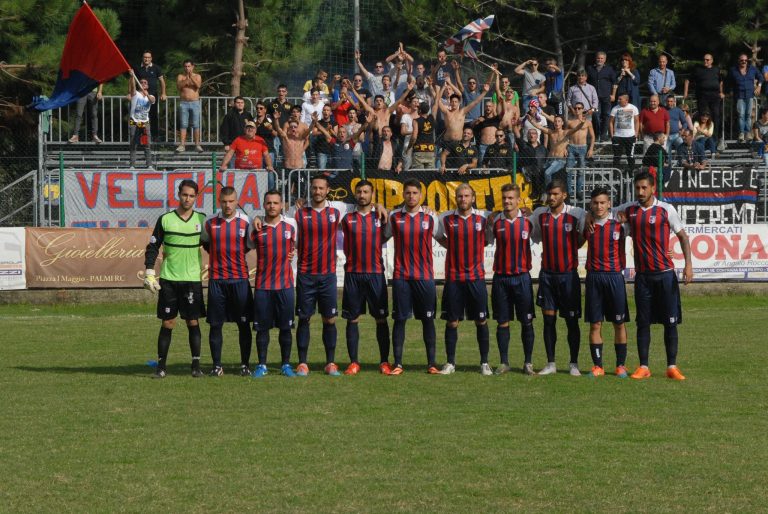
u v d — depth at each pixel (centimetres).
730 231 2283
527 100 2681
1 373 1349
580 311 1316
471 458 909
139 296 2189
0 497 804
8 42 2788
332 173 2284
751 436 986
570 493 812
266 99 2897
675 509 776
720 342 1620
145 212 2255
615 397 1173
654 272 1295
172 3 3219
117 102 2947
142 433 1001
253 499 798
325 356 1519
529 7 3319
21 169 2839
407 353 1546
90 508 779
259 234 1291
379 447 945
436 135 2552
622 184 2322
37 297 2164
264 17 3259
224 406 1123
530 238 1327
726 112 3005
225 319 1312
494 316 1335
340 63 3341
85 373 1350
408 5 3183
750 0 3192
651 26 3306
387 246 2197
